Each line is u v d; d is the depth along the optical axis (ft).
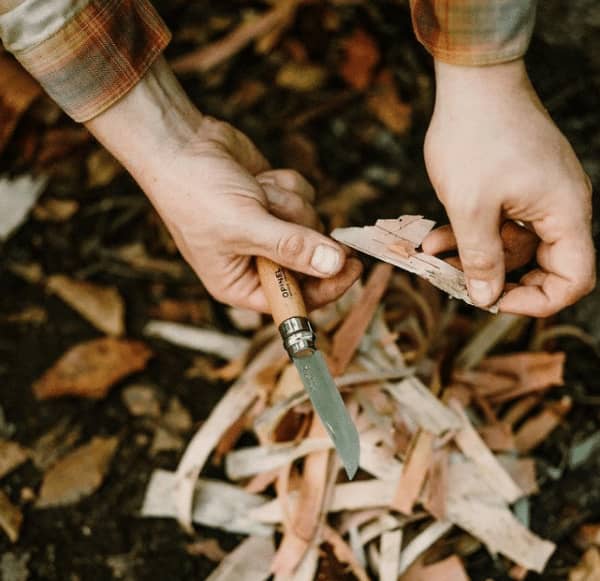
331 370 2.84
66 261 3.54
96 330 3.37
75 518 2.97
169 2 4.10
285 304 2.31
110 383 3.20
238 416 2.91
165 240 3.55
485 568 2.78
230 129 2.62
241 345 3.27
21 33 2.29
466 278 2.27
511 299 2.31
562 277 2.25
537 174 2.13
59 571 2.88
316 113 3.81
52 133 3.77
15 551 2.91
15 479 3.05
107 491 3.02
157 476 2.97
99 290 3.43
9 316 3.42
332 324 2.96
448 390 2.88
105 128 2.44
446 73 2.16
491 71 2.13
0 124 3.71
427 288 3.12
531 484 2.83
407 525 2.78
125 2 2.32
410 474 2.69
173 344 3.32
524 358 2.95
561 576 2.77
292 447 2.85
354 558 2.70
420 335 3.00
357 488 2.75
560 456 2.96
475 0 2.03
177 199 2.43
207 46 3.94
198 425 3.15
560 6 3.43
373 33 3.89
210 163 2.43
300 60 3.93
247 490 2.88
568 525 2.83
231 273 2.49
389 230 2.42
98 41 2.31
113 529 2.95
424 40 2.16
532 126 2.14
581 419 3.03
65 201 3.67
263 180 2.65
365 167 3.69
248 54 3.96
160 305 3.42
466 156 2.14
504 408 3.04
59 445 3.12
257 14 4.06
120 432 3.15
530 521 2.84
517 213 2.21
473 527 2.72
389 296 3.11
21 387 3.25
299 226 2.32
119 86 2.38
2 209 3.62
